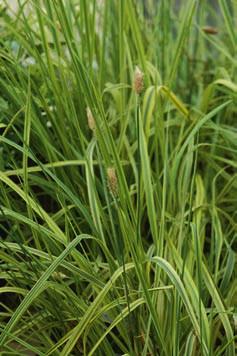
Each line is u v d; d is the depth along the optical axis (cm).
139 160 111
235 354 106
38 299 104
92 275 102
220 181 136
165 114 143
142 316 105
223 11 133
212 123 131
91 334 103
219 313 100
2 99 125
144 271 102
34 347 102
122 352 111
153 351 103
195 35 153
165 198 115
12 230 110
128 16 127
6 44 134
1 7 140
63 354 95
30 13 137
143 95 129
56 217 115
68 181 118
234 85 129
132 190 119
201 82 152
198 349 103
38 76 133
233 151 125
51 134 124
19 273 105
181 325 104
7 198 107
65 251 95
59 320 105
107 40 147
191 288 98
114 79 140
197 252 96
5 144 118
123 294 106
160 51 146
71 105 118
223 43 160
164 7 144
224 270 112
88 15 127
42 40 120
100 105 102
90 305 99
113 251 116
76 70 108
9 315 107
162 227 103
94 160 126
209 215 126
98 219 106
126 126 123
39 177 116
